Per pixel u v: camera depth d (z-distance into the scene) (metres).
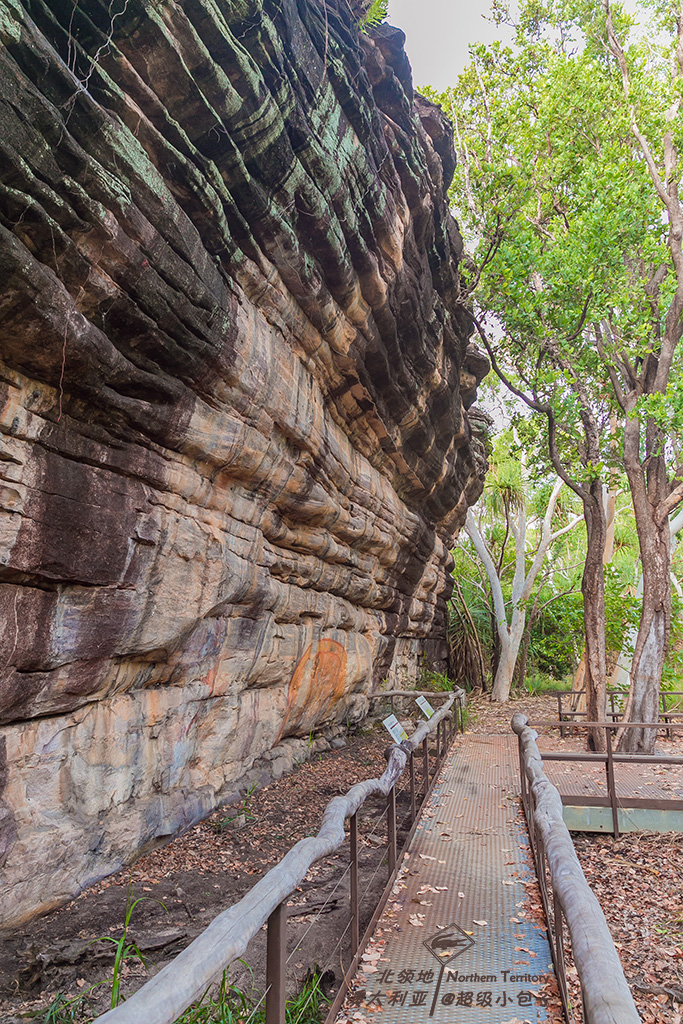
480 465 17.47
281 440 7.16
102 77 3.96
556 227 14.39
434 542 15.07
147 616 5.24
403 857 5.35
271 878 2.41
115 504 4.79
